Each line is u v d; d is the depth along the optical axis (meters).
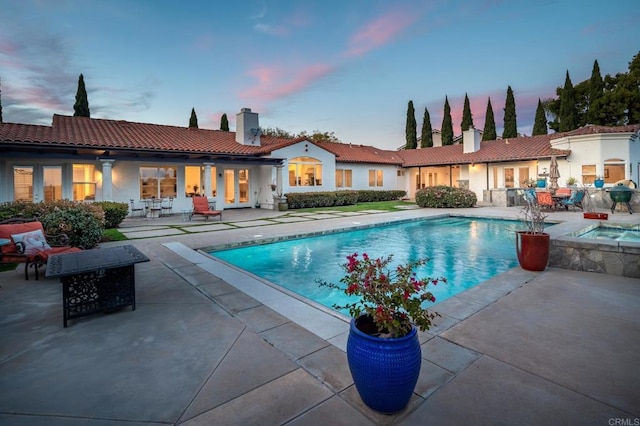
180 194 17.53
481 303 4.16
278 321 3.72
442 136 33.50
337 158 23.36
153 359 2.88
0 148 12.24
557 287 4.80
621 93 25.14
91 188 15.09
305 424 2.05
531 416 2.09
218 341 3.22
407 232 12.17
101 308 3.86
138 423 2.07
